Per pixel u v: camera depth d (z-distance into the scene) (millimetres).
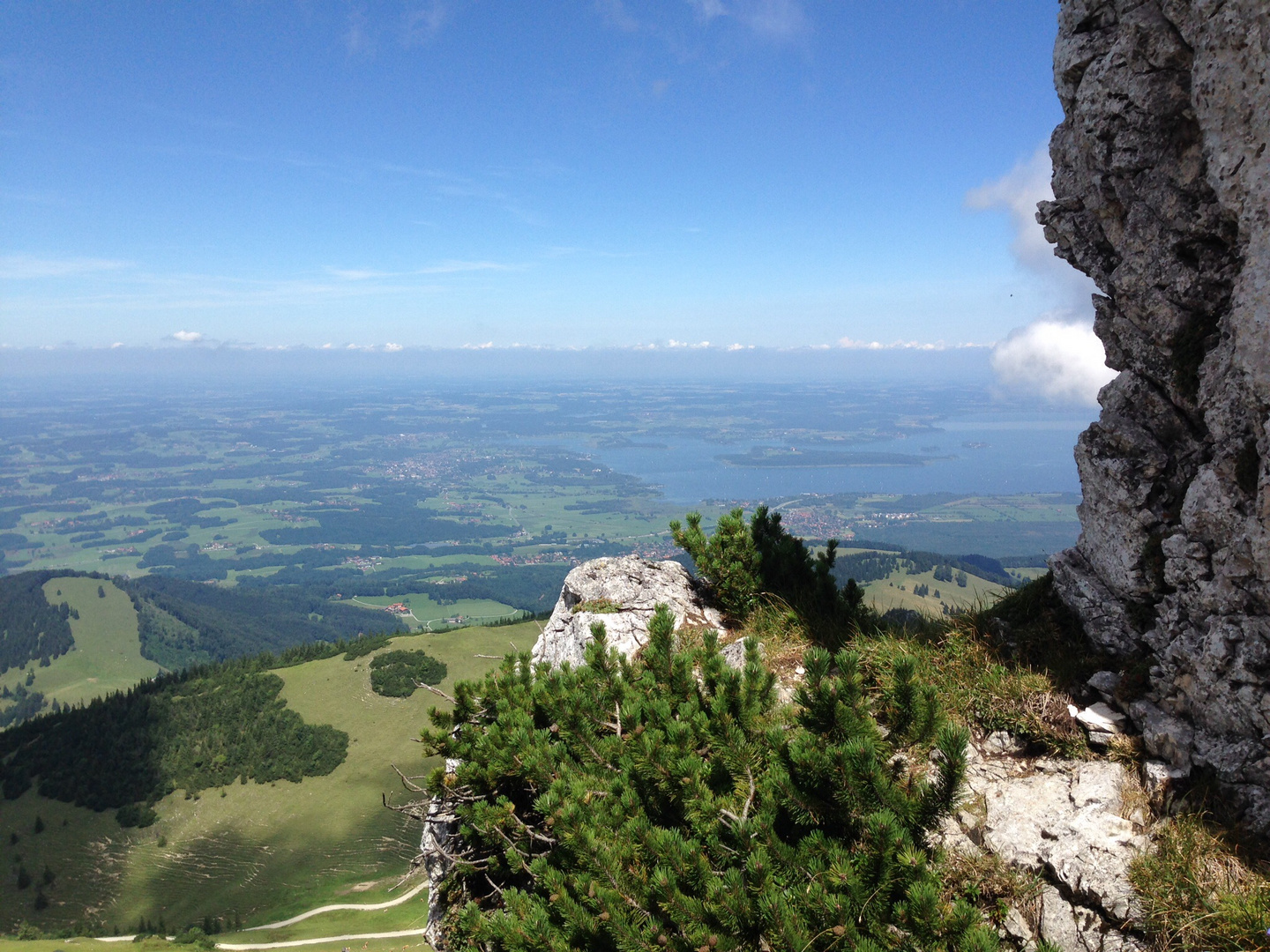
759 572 10352
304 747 139250
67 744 146125
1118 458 6492
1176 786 5207
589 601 10938
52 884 115125
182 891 111812
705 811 5203
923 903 4121
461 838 7809
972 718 6566
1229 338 5527
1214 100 5293
